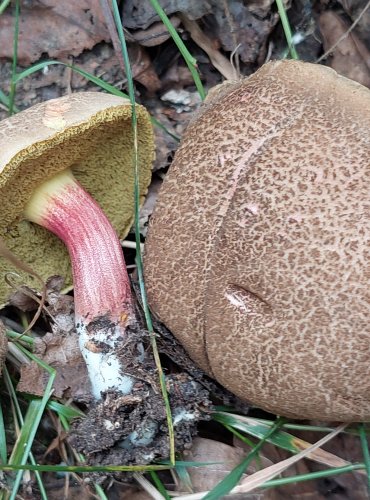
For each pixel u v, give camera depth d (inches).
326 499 5.0
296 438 5.0
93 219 5.1
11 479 5.1
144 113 5.0
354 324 4.0
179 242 4.7
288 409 4.5
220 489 4.5
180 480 5.0
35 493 5.1
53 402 5.2
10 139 4.4
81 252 5.0
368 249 4.0
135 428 4.7
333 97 4.4
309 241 4.1
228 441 5.3
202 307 4.7
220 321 4.5
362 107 4.3
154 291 4.9
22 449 5.0
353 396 4.2
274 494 5.0
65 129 4.4
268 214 4.3
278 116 4.5
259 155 4.4
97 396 4.9
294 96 4.5
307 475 4.7
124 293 4.9
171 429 4.6
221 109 4.8
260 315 4.3
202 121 4.9
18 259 5.3
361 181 4.1
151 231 4.9
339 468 4.7
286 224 4.2
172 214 4.8
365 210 4.1
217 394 5.1
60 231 5.1
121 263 5.0
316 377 4.2
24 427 5.1
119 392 4.8
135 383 4.8
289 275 4.2
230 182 4.5
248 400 4.7
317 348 4.1
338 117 4.3
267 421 5.1
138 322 4.9
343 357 4.1
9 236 5.4
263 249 4.3
